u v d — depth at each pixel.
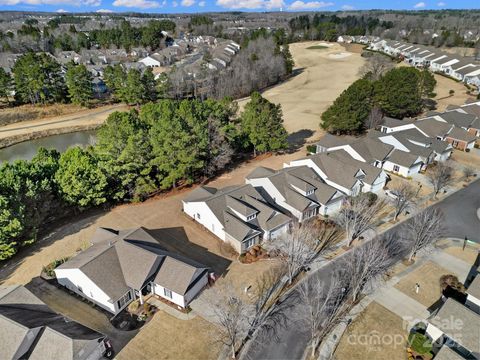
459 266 35.56
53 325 25.98
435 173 52.38
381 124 71.69
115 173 45.59
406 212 44.78
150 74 96.62
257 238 38.97
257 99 59.97
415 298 31.56
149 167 47.50
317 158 51.69
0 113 86.44
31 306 27.91
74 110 93.50
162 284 30.83
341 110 67.50
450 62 122.25
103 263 31.62
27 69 88.81
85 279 30.50
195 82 101.94
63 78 95.88
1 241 34.88
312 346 26.28
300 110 91.00
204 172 54.44
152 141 47.66
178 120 48.84
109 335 28.12
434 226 36.88
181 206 47.03
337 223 42.84
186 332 28.38
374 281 33.34
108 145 46.50
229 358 26.27
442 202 47.31
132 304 31.00
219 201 41.22
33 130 79.75
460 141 64.69
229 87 101.94
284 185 45.41
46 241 39.97
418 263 35.88
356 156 55.78
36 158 48.53
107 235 37.31
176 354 26.56
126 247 33.50
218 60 130.62
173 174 48.19
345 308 30.44
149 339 27.80
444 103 92.50
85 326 27.31
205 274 32.81
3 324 24.84
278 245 38.62
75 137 80.19
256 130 59.31
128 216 44.94
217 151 54.03
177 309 30.59
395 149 57.00
